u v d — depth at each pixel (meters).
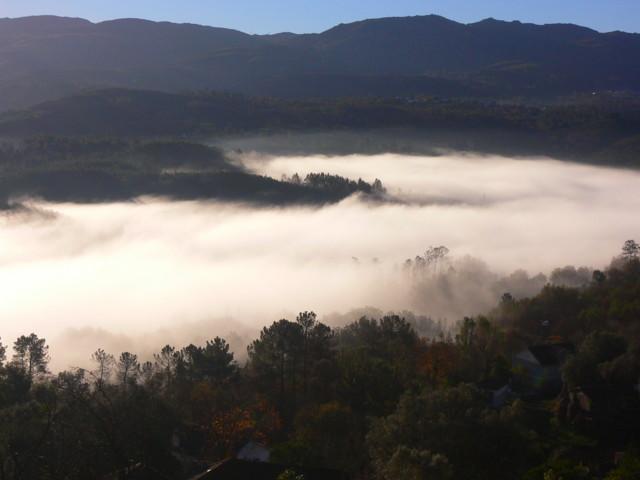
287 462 29.28
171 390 40.31
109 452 27.38
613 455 32.19
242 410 36.66
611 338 40.62
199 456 32.53
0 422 28.25
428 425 30.17
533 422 35.97
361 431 33.75
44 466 25.97
